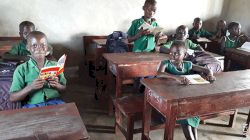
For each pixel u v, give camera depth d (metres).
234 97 1.81
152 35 3.02
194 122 2.01
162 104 1.71
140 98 2.24
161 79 1.93
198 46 3.08
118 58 2.60
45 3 3.65
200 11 4.77
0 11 3.45
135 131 2.07
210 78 1.95
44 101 1.73
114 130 2.44
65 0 3.75
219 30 4.39
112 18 4.12
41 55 1.68
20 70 1.67
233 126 2.59
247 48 3.44
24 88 1.59
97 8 3.98
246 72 2.23
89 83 3.77
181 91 1.69
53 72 1.60
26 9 3.57
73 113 1.37
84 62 4.14
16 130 1.18
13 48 2.62
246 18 4.51
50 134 1.16
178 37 3.01
